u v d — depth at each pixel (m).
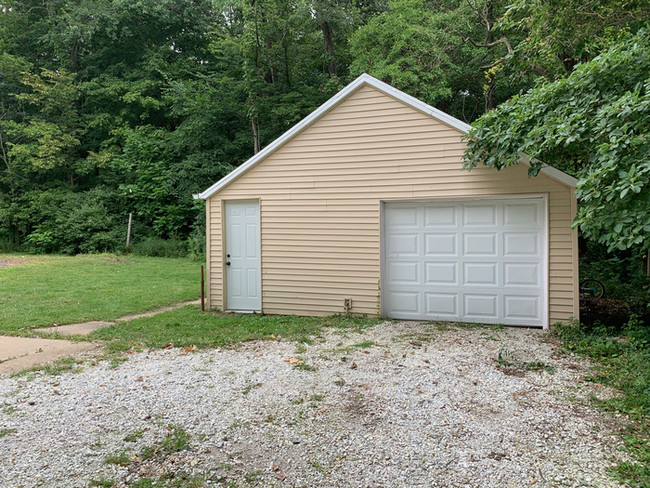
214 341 6.16
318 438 3.38
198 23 24.88
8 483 2.79
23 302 8.96
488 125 6.41
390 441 3.32
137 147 21.94
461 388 4.33
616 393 4.16
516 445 3.24
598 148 4.73
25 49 25.30
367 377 4.66
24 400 4.12
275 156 8.20
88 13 23.00
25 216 21.14
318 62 21.91
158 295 9.99
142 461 3.06
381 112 7.45
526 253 6.89
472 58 16.20
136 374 4.84
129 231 20.28
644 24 7.61
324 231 7.90
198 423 3.63
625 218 4.38
